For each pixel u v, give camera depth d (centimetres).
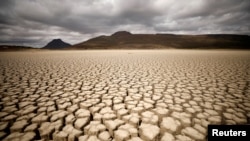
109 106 213
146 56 1041
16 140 143
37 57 968
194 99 237
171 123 168
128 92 273
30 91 275
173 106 212
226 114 188
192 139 144
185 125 167
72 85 316
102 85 316
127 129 157
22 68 511
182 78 374
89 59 831
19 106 212
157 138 146
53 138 149
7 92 268
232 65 566
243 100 230
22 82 335
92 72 452
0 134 151
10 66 550
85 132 158
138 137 148
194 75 404
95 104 219
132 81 348
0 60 754
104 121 175
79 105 219
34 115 187
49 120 178
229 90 278
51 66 562
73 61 731
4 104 218
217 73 425
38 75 405
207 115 186
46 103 223
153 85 316
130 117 179
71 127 163
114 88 296
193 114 189
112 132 157
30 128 159
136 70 484
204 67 528
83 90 284
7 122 171
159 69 498
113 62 689
